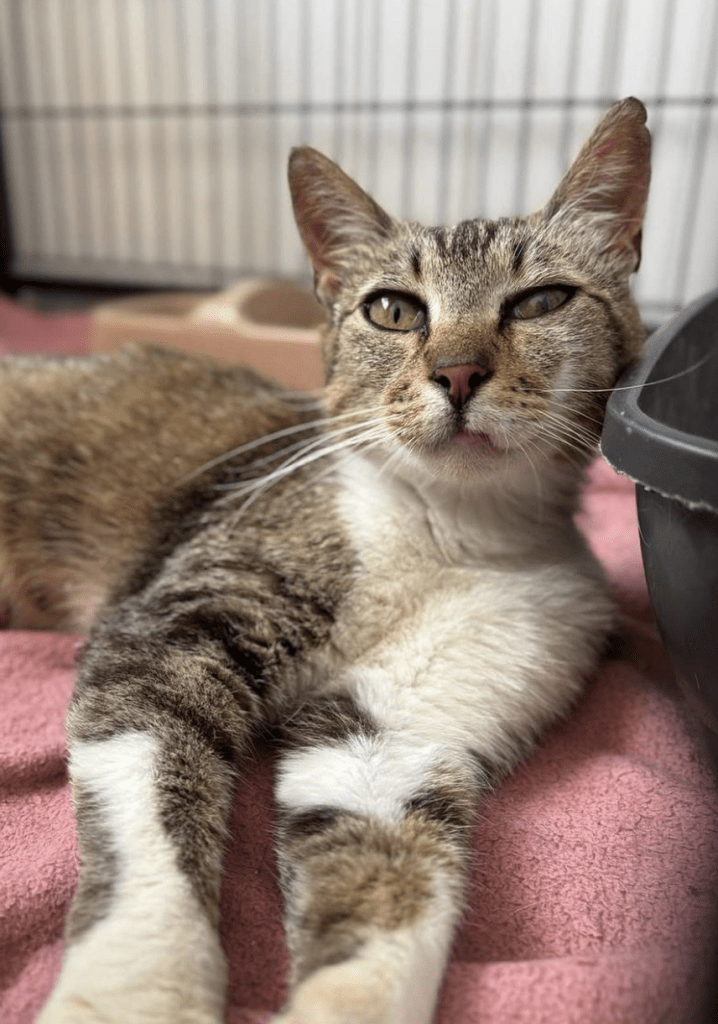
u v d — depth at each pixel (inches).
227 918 8.2
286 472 11.4
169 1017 6.8
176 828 8.1
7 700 11.2
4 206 35.1
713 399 11.5
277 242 33.1
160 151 33.0
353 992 6.8
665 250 28.2
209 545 10.9
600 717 11.1
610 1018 7.1
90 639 10.7
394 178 30.6
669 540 8.2
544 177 29.0
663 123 26.8
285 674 10.1
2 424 13.4
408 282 10.9
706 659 8.3
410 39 28.5
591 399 10.6
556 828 9.3
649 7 25.8
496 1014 7.2
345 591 10.5
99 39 31.9
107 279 35.0
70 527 12.7
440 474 10.4
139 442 12.8
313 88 30.2
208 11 30.2
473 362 9.8
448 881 8.1
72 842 9.0
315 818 8.7
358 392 11.2
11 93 33.9
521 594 10.9
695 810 9.5
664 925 8.2
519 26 27.2
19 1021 7.3
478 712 10.2
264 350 20.6
